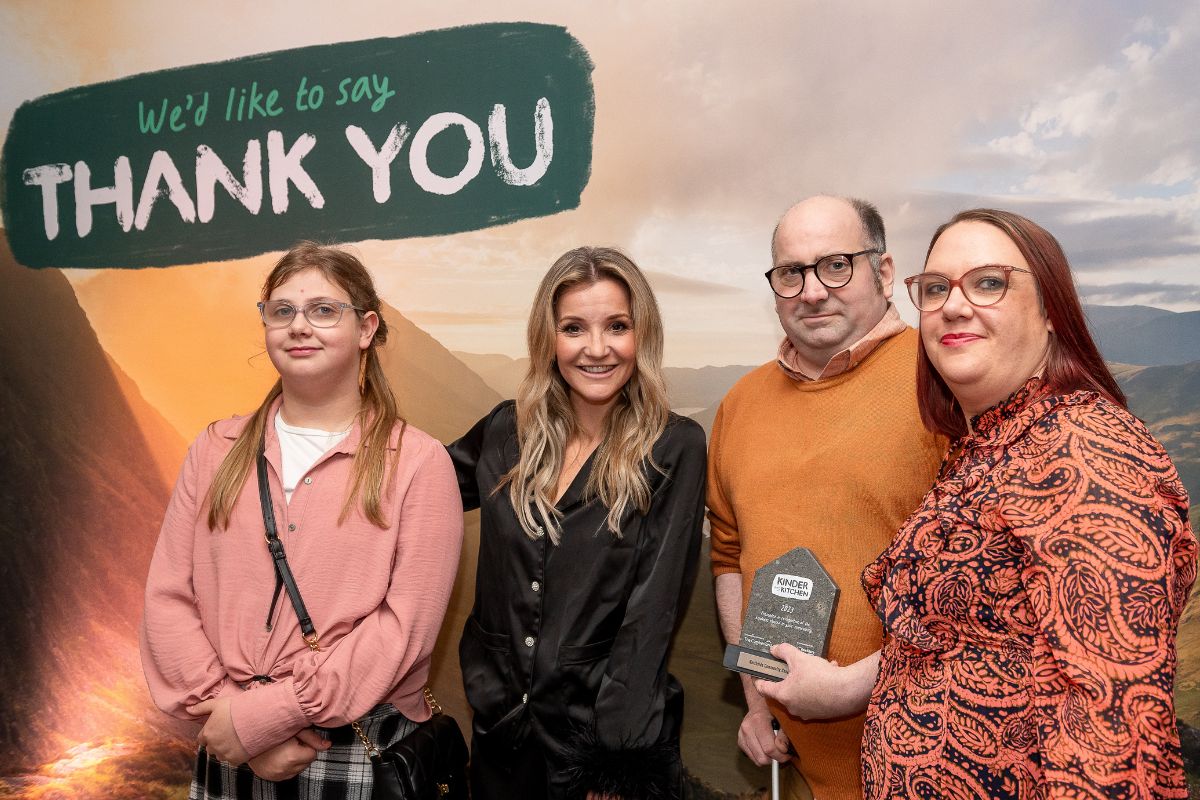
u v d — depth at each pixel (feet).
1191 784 6.91
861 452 5.53
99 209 9.80
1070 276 3.94
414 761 5.79
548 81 8.47
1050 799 3.13
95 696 9.73
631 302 6.13
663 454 6.11
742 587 6.17
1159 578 3.06
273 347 6.10
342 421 6.31
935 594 3.84
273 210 9.25
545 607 5.99
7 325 10.10
